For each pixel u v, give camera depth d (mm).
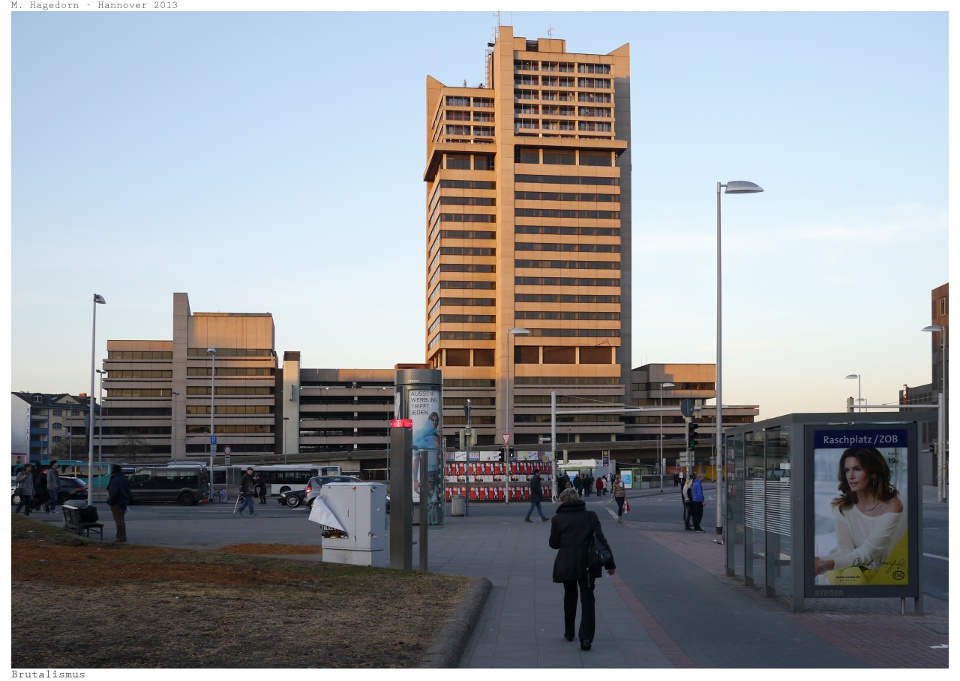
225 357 144250
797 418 13336
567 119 149375
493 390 146250
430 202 159375
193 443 141875
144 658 8898
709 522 38906
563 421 145250
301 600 12672
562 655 10188
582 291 146375
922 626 12188
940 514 43438
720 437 30656
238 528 30812
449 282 146500
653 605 14164
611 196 147750
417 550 23953
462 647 10312
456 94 147875
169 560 17141
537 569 19250
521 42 150000
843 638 11281
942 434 58500
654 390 154625
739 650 10508
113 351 143625
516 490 58656
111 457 141125
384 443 151875
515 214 145625
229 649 9391
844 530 13258
